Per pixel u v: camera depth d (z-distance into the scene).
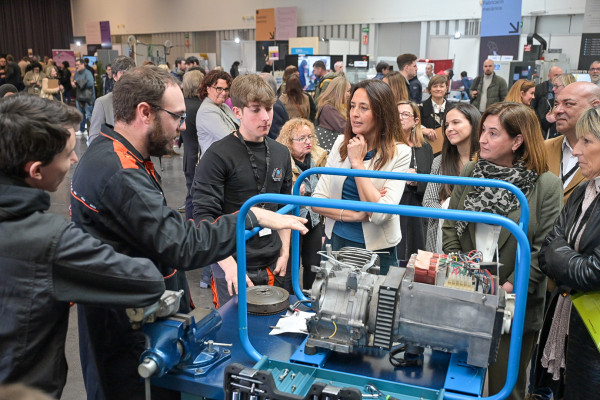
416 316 1.31
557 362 1.86
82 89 10.86
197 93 4.29
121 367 1.41
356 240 2.20
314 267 1.40
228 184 2.08
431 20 12.83
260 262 2.17
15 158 1.11
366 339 1.36
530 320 1.84
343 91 4.13
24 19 22.94
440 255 1.46
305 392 1.27
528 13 11.35
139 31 20.77
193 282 3.83
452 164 2.78
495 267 1.43
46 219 1.13
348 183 2.16
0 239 1.10
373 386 1.29
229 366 1.19
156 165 7.05
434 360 1.45
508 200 1.82
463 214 1.24
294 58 9.48
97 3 22.38
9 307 1.12
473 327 1.26
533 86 5.62
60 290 1.14
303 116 5.25
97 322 1.40
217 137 3.79
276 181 2.17
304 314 1.67
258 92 2.00
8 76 12.71
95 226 1.36
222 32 17.81
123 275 1.16
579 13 10.69
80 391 2.46
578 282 1.47
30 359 1.16
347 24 14.52
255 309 1.69
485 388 1.90
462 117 2.70
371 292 1.36
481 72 8.76
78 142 9.68
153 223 1.29
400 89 4.11
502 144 1.84
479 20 12.01
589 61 7.54
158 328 1.27
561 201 1.84
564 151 2.43
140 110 1.37
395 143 2.12
